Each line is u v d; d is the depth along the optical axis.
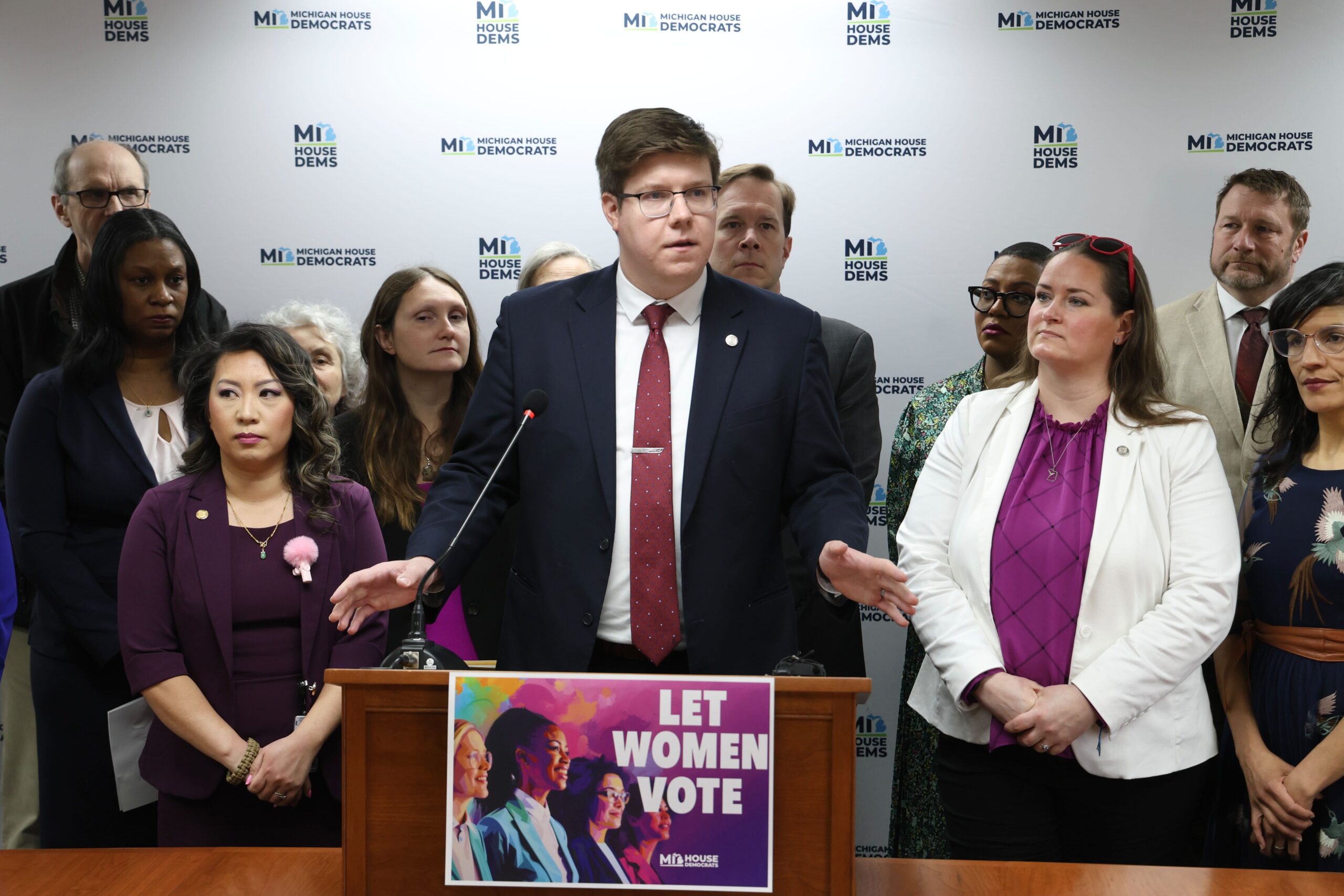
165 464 2.52
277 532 2.09
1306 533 2.06
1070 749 1.91
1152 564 1.96
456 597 2.52
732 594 1.85
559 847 1.32
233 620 2.04
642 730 1.32
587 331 1.95
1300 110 3.21
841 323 2.89
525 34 3.29
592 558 1.85
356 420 2.72
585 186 3.31
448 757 1.32
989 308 2.77
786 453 1.93
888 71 3.29
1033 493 2.04
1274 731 2.06
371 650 2.08
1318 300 2.07
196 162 3.29
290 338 2.20
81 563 2.42
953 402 2.76
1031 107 3.28
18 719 2.98
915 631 2.69
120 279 2.50
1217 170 3.24
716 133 3.31
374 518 2.21
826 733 1.33
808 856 1.33
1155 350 2.09
